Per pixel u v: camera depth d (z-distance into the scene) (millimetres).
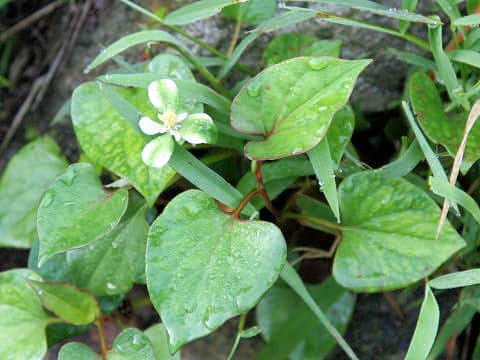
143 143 219
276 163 238
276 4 264
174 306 184
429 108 222
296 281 218
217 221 198
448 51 245
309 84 201
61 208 217
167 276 187
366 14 269
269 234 191
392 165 224
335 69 199
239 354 267
